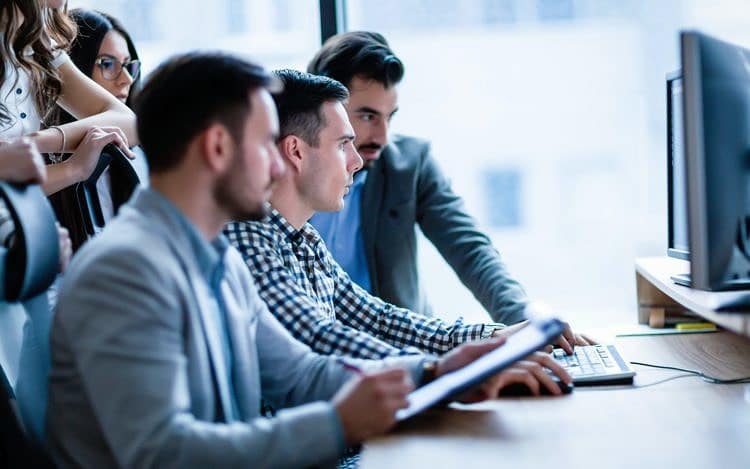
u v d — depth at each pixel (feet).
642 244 13.78
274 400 5.17
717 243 4.79
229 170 4.22
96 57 7.98
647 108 13.23
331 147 6.01
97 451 4.09
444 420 4.58
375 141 8.27
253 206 4.31
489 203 13.57
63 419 4.13
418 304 8.73
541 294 13.91
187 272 4.17
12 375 4.26
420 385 4.92
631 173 13.56
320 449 3.94
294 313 5.52
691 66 4.67
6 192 4.31
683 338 6.57
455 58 12.59
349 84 8.14
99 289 3.82
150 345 3.79
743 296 5.43
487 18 12.73
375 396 4.04
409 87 12.25
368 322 6.45
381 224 8.54
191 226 4.24
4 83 6.68
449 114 12.76
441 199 8.83
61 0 7.00
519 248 13.83
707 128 4.71
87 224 6.31
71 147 6.70
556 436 4.27
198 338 4.14
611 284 13.92
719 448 4.03
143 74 10.05
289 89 5.97
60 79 7.16
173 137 4.17
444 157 12.76
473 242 8.51
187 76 4.19
